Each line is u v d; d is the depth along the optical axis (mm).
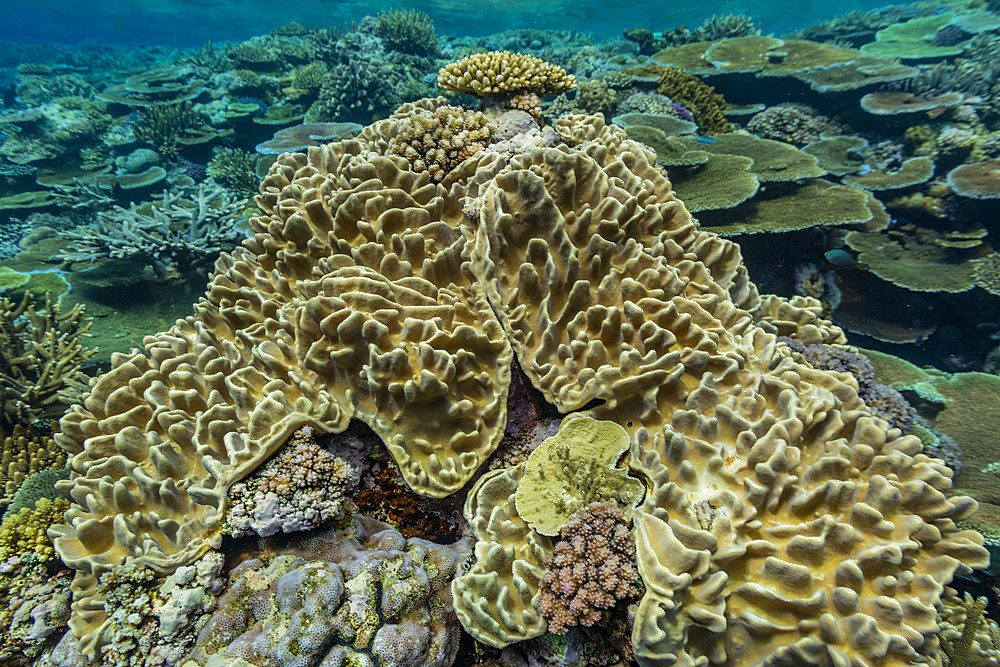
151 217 1959
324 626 501
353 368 624
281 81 3049
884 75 2168
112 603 544
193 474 614
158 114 2746
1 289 1475
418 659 516
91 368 1344
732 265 800
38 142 2818
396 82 2945
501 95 996
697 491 559
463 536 657
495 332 663
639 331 632
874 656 464
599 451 595
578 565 513
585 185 708
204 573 548
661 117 1969
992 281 1611
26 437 995
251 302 759
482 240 693
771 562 504
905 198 1862
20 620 626
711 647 505
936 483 562
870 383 888
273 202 861
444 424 628
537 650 548
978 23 2762
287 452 590
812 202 1688
